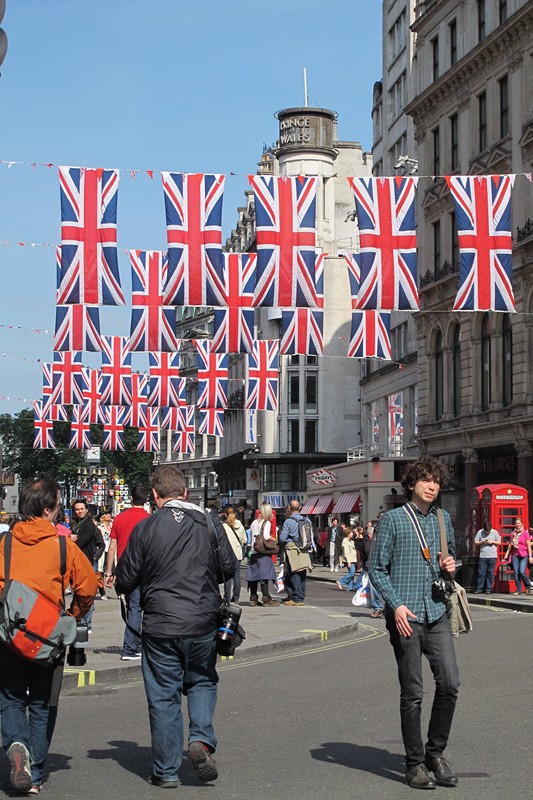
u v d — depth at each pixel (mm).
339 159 89938
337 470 64000
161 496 7855
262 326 88438
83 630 7820
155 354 47500
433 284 47531
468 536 32938
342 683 13023
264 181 26125
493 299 27672
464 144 46281
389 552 7777
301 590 25562
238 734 9695
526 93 41094
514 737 9328
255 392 48594
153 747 7598
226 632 7727
